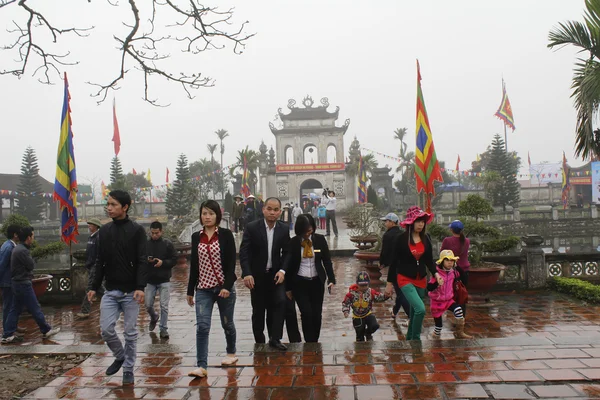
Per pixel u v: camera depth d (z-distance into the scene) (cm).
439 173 1093
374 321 655
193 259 541
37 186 4888
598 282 1049
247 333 754
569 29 941
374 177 6103
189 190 4144
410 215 638
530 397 432
